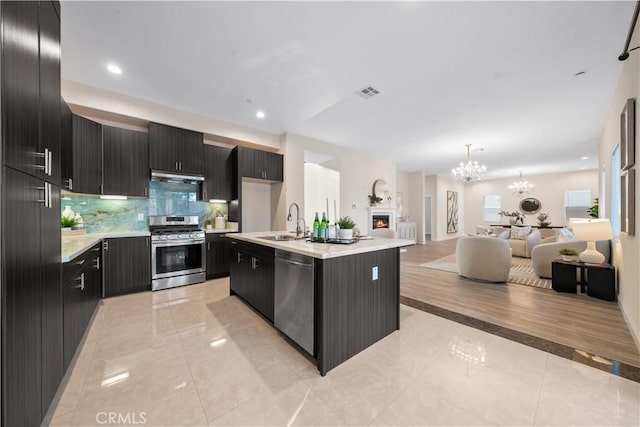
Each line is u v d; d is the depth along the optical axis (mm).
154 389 1495
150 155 3434
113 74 2762
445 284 3730
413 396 1438
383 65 2607
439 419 1271
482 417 1282
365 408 1350
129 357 1830
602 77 2869
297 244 2096
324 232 2314
